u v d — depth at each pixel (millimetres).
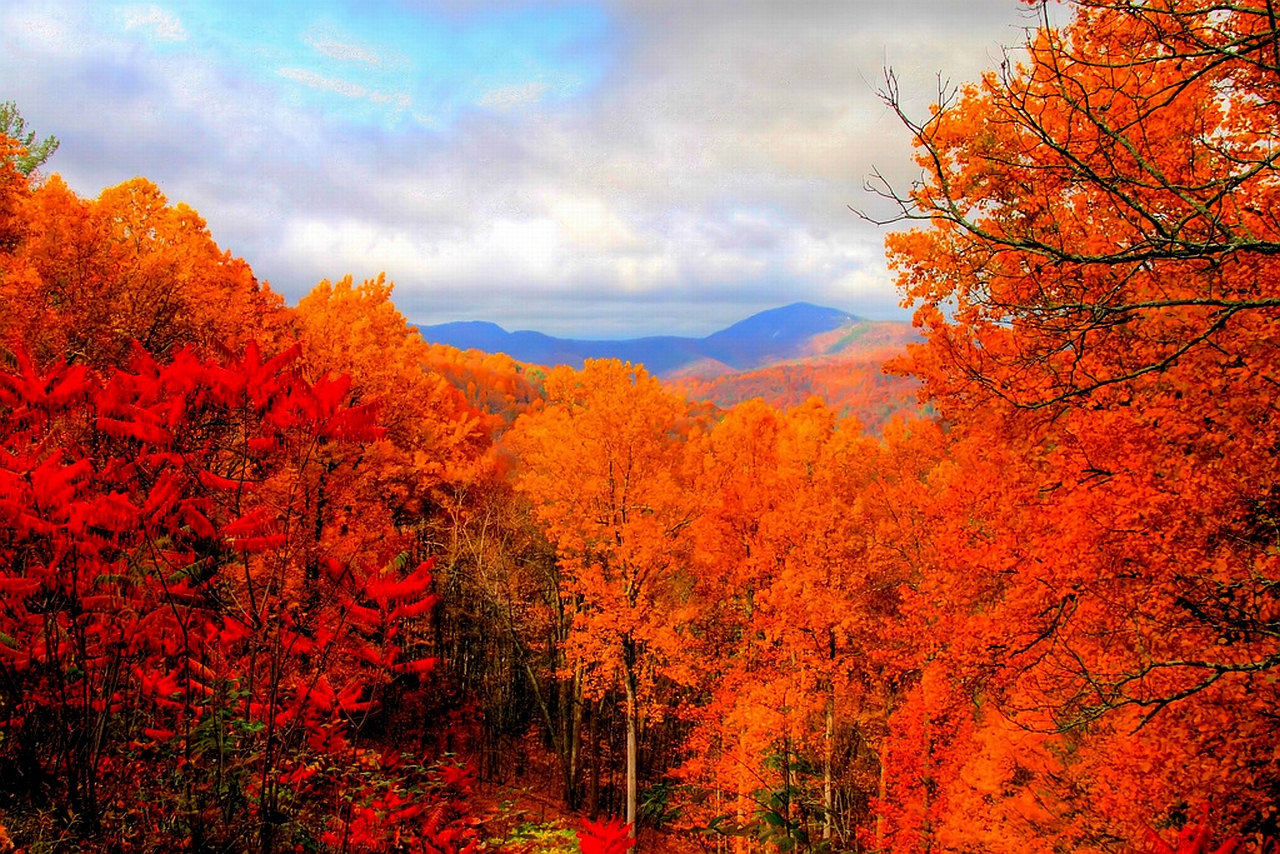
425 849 4371
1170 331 5293
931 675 9070
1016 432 7043
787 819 12062
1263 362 4734
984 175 5980
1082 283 5371
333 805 4441
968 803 9117
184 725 3738
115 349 11172
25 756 3492
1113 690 4691
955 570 7965
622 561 13711
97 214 13344
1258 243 2795
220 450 4180
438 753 11867
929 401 7641
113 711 4047
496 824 8805
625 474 14062
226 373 3953
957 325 7051
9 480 3336
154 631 3650
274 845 3721
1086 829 6941
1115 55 4262
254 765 4074
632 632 13492
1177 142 4961
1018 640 6414
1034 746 7859
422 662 4438
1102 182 3232
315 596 4227
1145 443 5535
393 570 4305
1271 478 4914
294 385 4109
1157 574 5285
